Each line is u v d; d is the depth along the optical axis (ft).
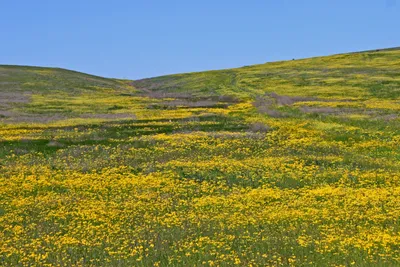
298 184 85.81
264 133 130.93
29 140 122.21
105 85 348.38
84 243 56.18
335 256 50.98
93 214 66.54
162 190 81.82
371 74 290.35
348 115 160.66
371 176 88.63
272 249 53.62
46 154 110.93
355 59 372.17
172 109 199.52
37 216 68.44
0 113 186.19
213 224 62.95
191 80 366.43
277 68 371.35
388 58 359.46
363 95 226.99
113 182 86.43
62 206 72.84
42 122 161.58
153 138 124.26
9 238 58.70
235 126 142.00
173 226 63.21
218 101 230.27
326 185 84.28
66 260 51.80
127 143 120.47
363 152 111.65
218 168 94.48
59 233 61.11
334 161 100.12
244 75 348.18
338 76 294.87
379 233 56.80
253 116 167.22
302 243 54.13
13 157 107.24
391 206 70.59
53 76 355.77
